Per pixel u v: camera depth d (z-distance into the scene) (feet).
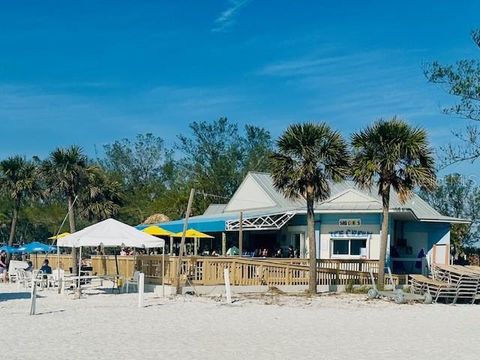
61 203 212.64
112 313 67.31
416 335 56.39
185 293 88.84
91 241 81.76
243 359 42.96
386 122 93.66
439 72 104.37
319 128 89.56
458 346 50.55
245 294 90.38
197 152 252.01
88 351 44.52
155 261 95.50
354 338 53.72
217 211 167.53
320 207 117.60
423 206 129.39
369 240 116.88
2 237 219.61
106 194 156.35
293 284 97.76
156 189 259.60
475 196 177.17
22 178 153.99
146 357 42.70
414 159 94.58
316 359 43.45
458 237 171.32
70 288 96.53
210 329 57.16
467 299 91.45
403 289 97.96
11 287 102.73
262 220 116.88
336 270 101.30
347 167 92.17
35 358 41.57
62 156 137.80
